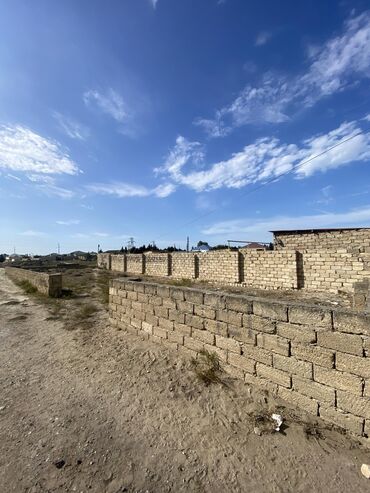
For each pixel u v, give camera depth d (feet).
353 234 50.24
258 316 12.59
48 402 12.33
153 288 19.31
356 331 9.55
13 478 8.14
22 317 28.45
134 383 13.94
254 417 10.83
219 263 60.44
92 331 22.97
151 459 8.95
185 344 16.63
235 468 8.53
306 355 10.85
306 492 7.63
